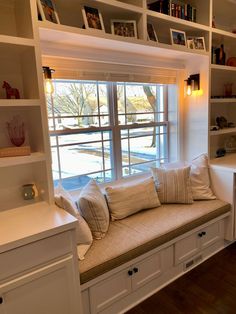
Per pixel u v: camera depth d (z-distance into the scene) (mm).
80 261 1661
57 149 2244
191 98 2895
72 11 2039
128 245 1828
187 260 2240
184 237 2145
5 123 1799
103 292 1719
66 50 2016
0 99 1613
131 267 1838
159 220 2189
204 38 2625
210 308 1837
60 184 2107
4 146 1803
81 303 1582
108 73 2332
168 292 2012
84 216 1922
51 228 1406
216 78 3160
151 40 2180
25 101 1571
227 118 3361
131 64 2439
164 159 3111
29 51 1633
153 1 2416
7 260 1285
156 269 2012
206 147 2824
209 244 2434
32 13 1536
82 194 2006
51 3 1718
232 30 3086
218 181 2668
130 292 1869
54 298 1471
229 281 2109
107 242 1866
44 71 1885
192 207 2451
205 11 2570
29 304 1384
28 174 1911
